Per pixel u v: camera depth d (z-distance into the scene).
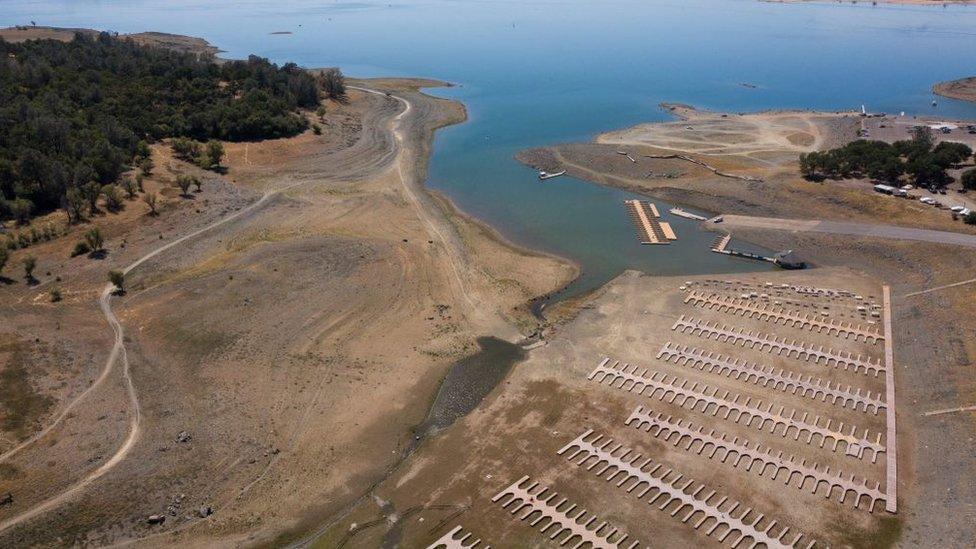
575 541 50.84
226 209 108.81
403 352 73.31
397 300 83.00
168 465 56.50
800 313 79.88
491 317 80.56
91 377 65.44
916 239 92.56
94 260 89.69
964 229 94.44
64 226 97.75
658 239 101.56
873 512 52.84
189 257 92.19
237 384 66.62
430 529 52.16
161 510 52.91
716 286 87.06
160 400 63.50
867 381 67.56
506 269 92.62
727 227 104.94
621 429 62.03
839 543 50.41
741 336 75.50
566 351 73.94
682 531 51.56
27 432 57.81
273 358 70.81
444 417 64.38
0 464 54.38
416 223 107.06
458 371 70.75
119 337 72.38
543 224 108.12
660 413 63.91
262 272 87.38
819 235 98.44
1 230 95.56
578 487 55.72
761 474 56.72
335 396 66.19
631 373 69.75
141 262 89.94
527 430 62.25
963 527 49.97
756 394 66.19
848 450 58.78
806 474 56.50
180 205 108.31
